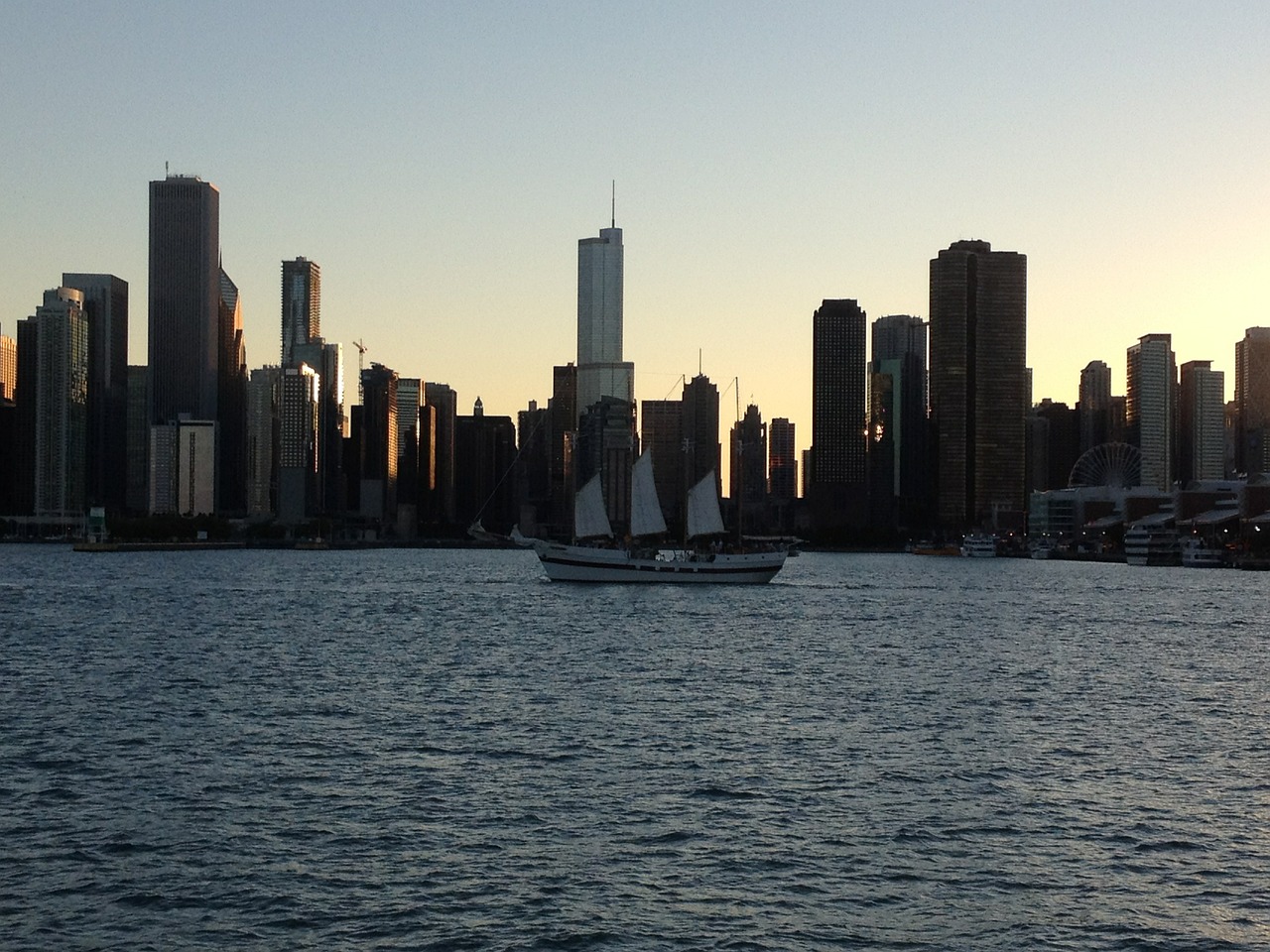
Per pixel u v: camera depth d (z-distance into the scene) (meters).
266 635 192.75
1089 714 117.44
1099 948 58.28
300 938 58.56
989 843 73.06
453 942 58.16
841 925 60.56
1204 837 74.44
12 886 64.81
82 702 118.81
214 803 80.19
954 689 133.25
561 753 96.06
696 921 60.81
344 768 90.44
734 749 98.06
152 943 57.91
